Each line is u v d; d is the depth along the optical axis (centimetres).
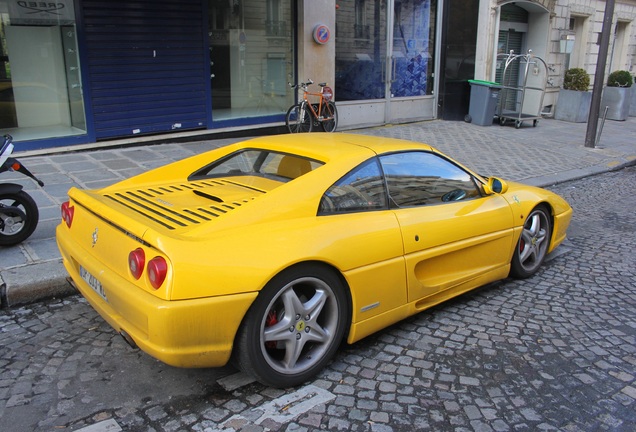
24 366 347
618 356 373
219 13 1050
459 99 1457
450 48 1409
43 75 898
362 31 1271
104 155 905
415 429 291
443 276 417
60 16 880
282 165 399
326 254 325
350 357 366
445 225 404
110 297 313
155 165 853
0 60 859
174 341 282
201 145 1010
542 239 521
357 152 384
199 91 1048
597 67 1189
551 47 1645
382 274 360
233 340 301
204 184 405
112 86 940
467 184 452
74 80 919
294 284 318
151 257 289
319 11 1151
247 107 1138
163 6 964
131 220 313
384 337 395
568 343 390
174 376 338
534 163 1052
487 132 1330
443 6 1384
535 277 520
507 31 1589
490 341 390
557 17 1639
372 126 1329
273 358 326
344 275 337
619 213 767
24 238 509
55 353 364
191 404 310
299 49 1159
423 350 376
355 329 354
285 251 310
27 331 394
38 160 855
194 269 283
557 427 294
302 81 1169
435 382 337
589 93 1595
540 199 504
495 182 464
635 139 1370
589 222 718
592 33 1827
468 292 482
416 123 1403
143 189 406
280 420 296
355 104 1298
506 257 472
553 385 335
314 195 346
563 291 486
